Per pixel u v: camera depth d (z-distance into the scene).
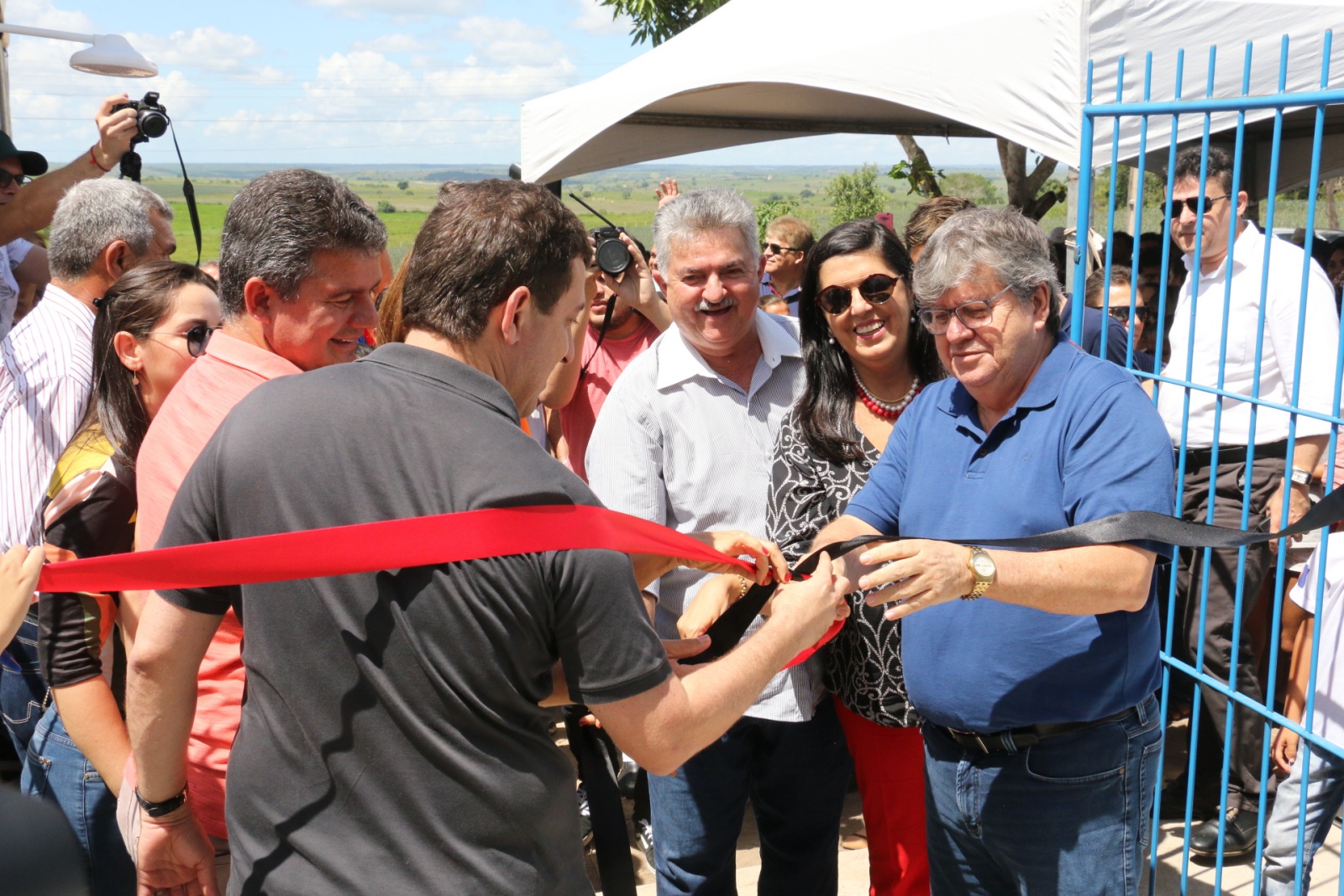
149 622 1.41
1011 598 1.65
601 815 1.65
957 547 1.64
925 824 2.31
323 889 1.23
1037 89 3.03
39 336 2.62
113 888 2.08
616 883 1.66
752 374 2.55
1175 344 3.47
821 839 2.59
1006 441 1.89
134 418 2.06
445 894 1.23
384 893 1.22
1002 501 1.86
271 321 1.81
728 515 2.49
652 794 2.53
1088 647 1.82
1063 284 3.92
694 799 2.45
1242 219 3.27
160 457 1.80
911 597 1.62
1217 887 2.33
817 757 2.51
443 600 1.22
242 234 1.79
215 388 1.80
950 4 3.38
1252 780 3.28
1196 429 3.41
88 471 1.98
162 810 1.58
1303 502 3.15
